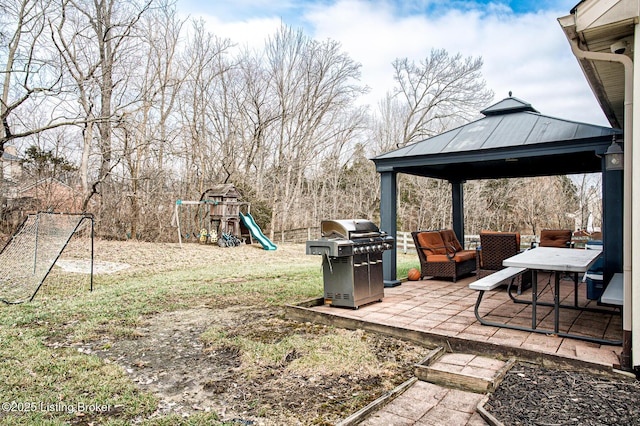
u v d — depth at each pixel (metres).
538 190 21.70
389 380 3.28
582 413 2.54
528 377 3.18
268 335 4.47
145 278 8.74
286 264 11.77
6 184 12.45
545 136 5.50
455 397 2.96
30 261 9.41
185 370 3.52
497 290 6.62
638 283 3.02
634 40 3.05
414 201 25.62
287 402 2.91
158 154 16.94
